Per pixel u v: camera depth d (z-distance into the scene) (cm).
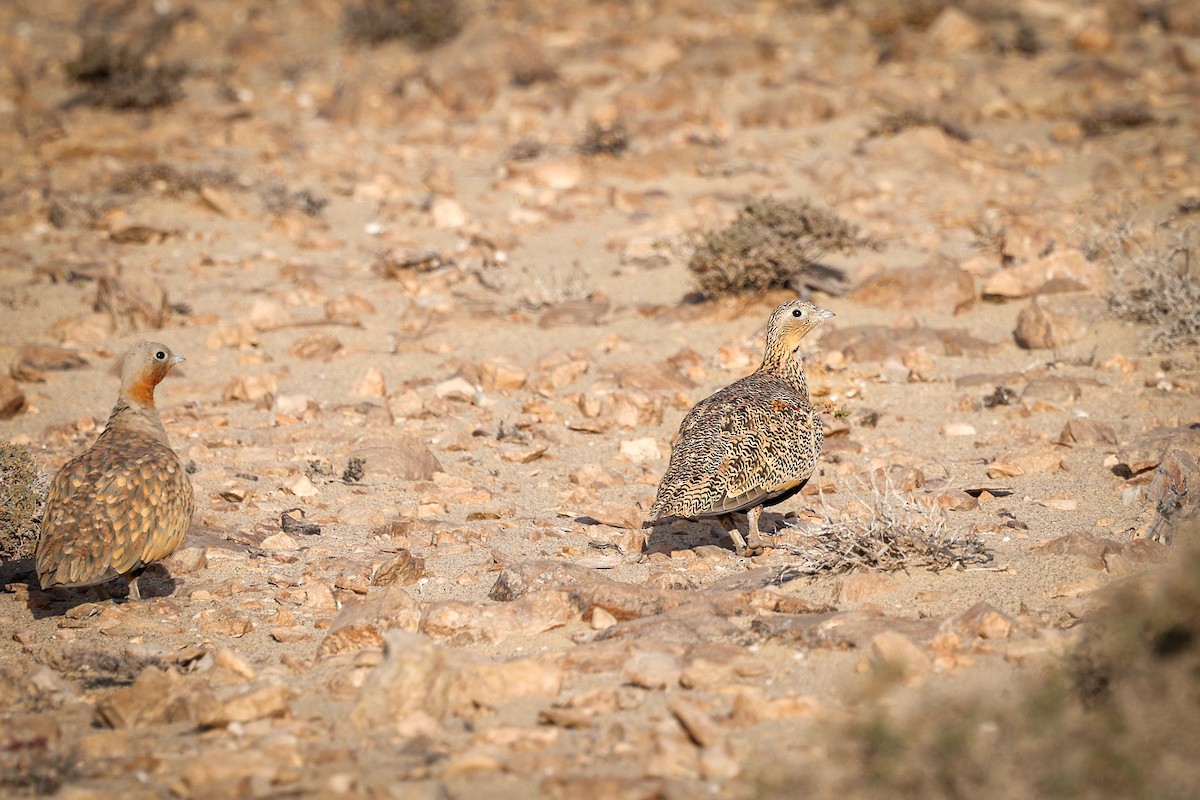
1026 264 3006
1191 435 2039
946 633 1258
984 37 5516
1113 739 970
